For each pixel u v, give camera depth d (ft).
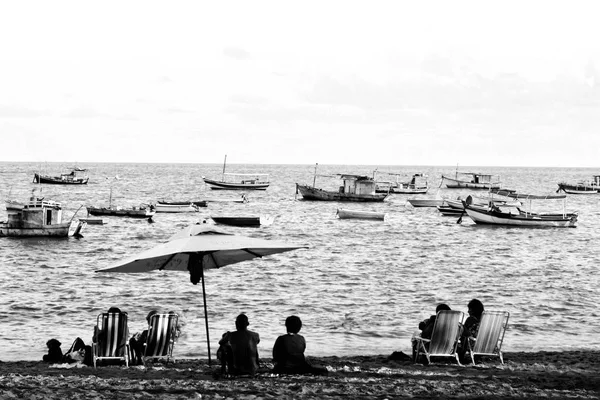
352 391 43.73
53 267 141.28
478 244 195.93
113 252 171.94
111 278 120.57
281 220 280.51
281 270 133.28
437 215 312.91
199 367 53.57
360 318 88.48
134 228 236.63
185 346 70.08
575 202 446.60
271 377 47.44
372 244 193.47
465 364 56.08
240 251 50.60
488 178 565.12
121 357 54.03
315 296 105.70
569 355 63.87
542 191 574.97
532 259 160.97
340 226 255.70
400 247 185.68
